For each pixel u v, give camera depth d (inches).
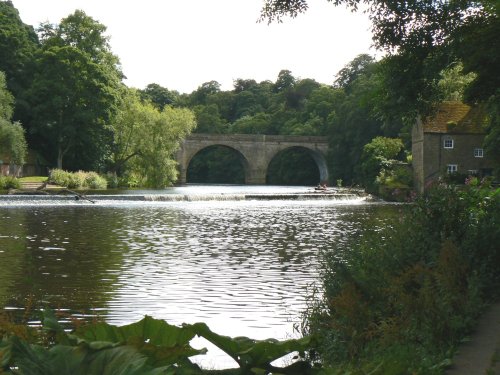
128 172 3024.1
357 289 342.0
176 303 508.4
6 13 3221.0
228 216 1525.6
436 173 2498.8
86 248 865.5
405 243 405.1
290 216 1536.7
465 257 388.2
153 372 116.2
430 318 286.7
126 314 469.1
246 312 477.4
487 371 217.8
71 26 2970.0
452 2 515.8
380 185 2635.3
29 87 3006.9
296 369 155.6
